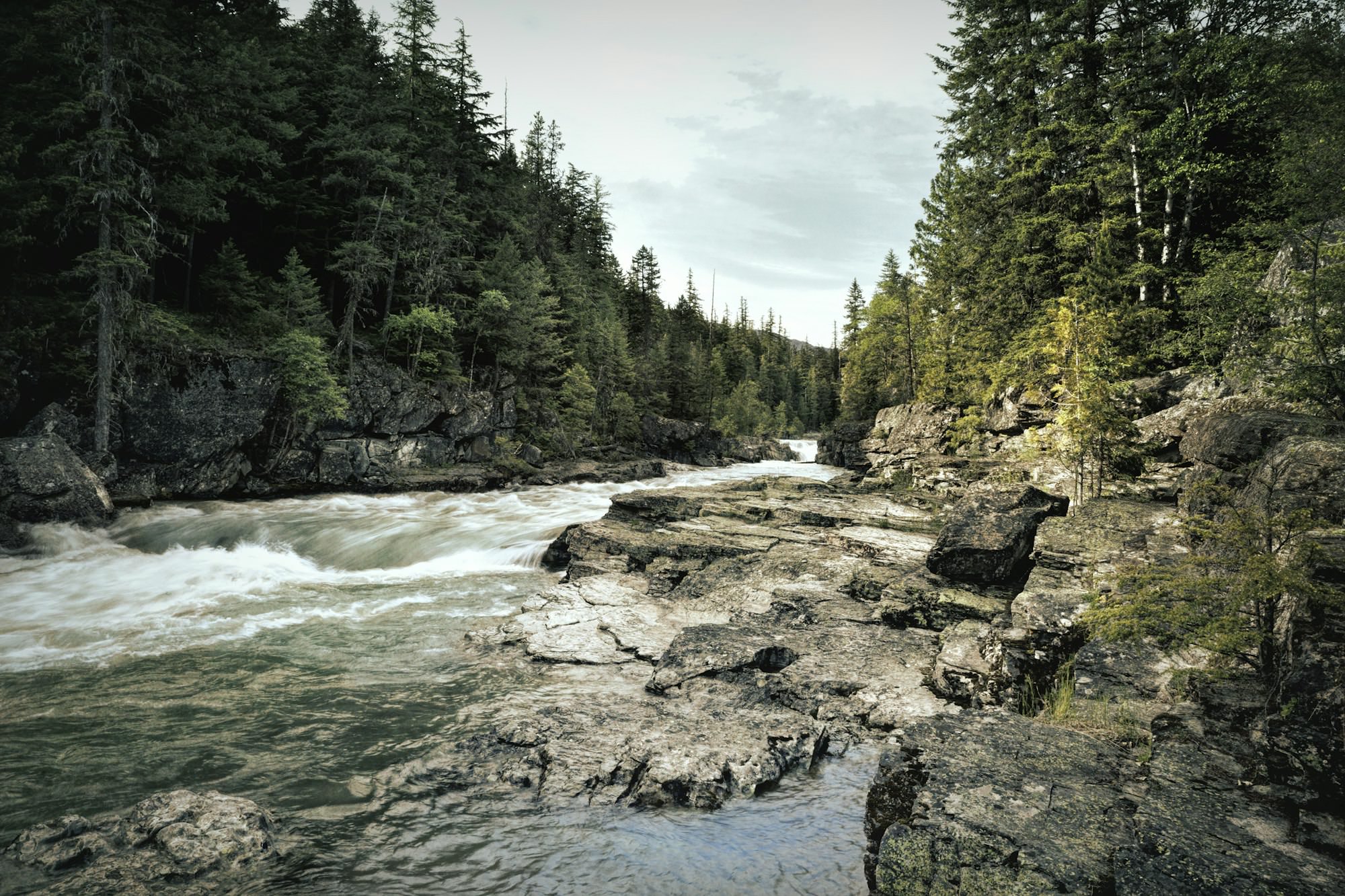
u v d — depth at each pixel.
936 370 38.44
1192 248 23.81
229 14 41.41
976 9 31.73
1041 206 28.11
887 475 32.19
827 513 20.27
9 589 15.14
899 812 5.27
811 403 126.44
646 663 10.95
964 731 6.59
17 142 24.45
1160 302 23.56
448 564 19.59
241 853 5.47
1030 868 4.37
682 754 7.23
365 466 35.47
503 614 13.89
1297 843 4.33
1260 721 6.09
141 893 4.98
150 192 25.73
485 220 53.09
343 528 24.16
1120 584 8.88
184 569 17.55
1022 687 8.92
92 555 20.02
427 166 45.25
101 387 24.91
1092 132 25.42
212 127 32.47
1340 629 5.30
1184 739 5.96
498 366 49.25
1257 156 22.36
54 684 9.63
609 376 68.62
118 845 5.49
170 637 11.96
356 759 7.46
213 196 32.34
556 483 44.75
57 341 25.91
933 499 23.09
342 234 42.59
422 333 41.25
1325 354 11.70
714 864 5.63
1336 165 14.06
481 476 39.69
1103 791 5.32
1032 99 29.08
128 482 26.47
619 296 86.69
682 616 13.18
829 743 8.14
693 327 115.94
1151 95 25.30
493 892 5.21
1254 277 15.12
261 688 9.61
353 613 13.80
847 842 6.02
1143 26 25.75
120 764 7.23
